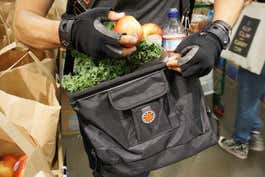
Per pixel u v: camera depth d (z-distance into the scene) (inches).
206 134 36.1
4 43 60.5
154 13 37.2
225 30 31.1
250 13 64.5
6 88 46.4
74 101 31.4
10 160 38.7
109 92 31.5
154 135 33.8
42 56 54.5
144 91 32.2
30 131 38.9
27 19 32.0
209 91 100.9
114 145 33.4
